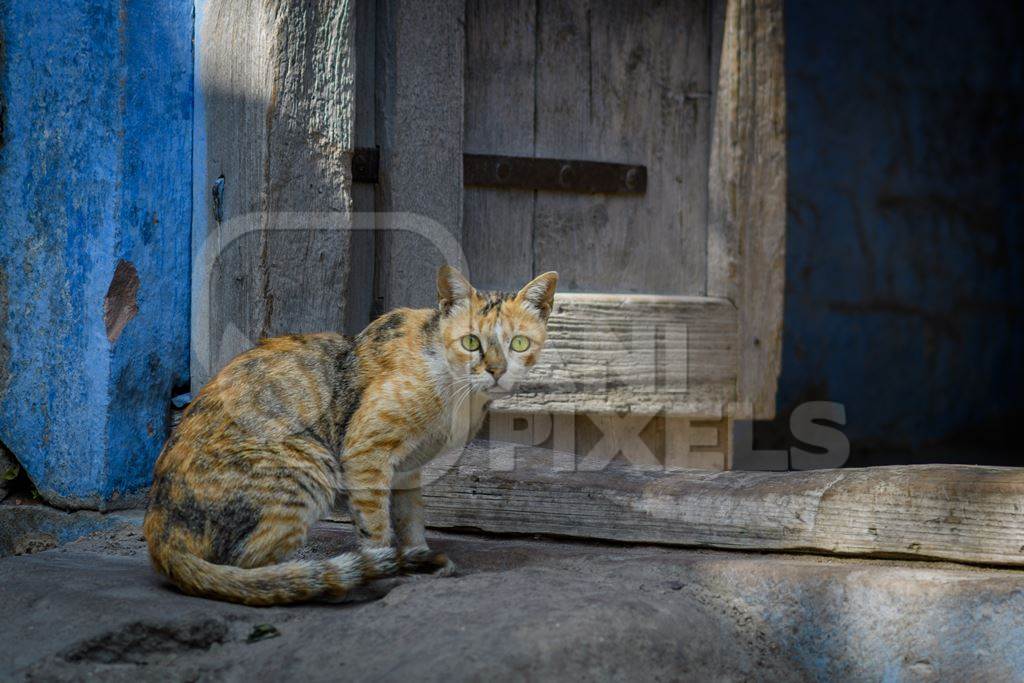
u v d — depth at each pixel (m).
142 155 4.08
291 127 3.90
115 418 4.08
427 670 2.32
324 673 2.40
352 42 4.01
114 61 3.98
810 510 3.28
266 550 2.97
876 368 8.80
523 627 2.49
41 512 4.20
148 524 2.99
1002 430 9.26
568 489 3.62
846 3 8.72
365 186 4.24
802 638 2.88
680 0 4.89
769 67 4.91
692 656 2.64
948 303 9.09
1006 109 9.32
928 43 9.02
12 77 4.28
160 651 2.59
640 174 4.83
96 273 4.05
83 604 2.72
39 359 4.23
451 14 4.29
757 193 4.91
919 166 9.00
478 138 4.52
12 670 2.44
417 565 3.15
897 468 3.34
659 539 3.51
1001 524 3.00
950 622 2.74
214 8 4.10
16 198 4.29
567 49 4.69
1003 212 9.31
